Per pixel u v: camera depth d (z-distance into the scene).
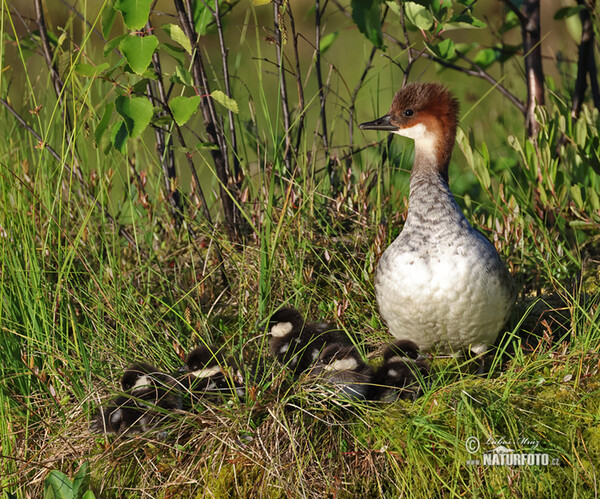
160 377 8.40
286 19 18.42
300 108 11.11
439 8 10.59
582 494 7.16
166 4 17.94
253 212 10.81
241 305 9.51
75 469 7.95
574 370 8.26
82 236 10.52
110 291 9.80
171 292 10.58
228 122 12.62
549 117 11.73
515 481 7.14
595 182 11.77
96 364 8.97
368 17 10.93
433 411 7.83
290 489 7.28
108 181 11.16
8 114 12.44
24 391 8.52
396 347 8.63
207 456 7.58
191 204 11.05
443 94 9.28
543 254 10.70
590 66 12.69
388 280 8.62
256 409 7.93
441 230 8.40
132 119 8.68
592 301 9.85
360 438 7.68
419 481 7.31
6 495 7.69
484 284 8.26
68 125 11.05
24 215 9.47
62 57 9.41
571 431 7.52
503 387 8.12
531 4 12.21
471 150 11.13
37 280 9.03
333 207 11.35
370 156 13.79
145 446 7.88
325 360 8.82
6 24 13.28
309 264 10.80
